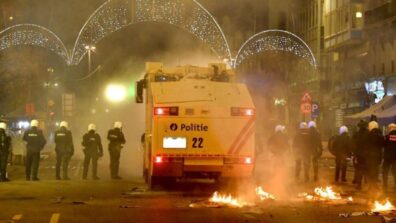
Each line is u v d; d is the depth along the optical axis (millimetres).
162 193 27438
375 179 28641
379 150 28609
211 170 26672
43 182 33094
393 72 68938
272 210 21672
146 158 31062
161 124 26391
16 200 24859
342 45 81562
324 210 21750
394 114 48406
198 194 27141
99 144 35281
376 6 75875
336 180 34844
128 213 20891
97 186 30781
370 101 72812
